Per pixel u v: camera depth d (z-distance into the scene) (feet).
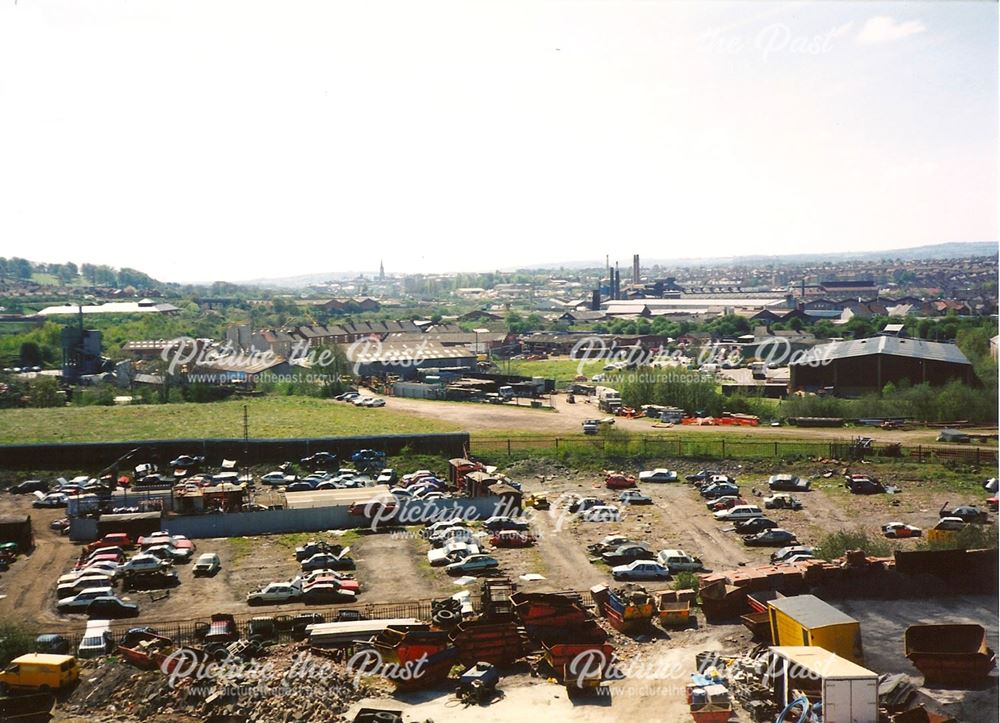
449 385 450.71
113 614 164.25
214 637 148.25
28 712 125.39
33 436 330.34
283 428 344.90
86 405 409.08
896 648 142.92
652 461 283.59
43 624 159.94
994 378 415.44
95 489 244.83
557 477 272.92
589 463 282.15
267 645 147.23
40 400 410.31
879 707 117.60
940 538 202.28
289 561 196.85
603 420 349.82
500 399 419.33
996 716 117.91
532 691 131.54
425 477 263.49
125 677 133.69
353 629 145.28
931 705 120.98
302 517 223.10
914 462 278.46
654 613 160.04
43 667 131.34
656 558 195.72
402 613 162.20
